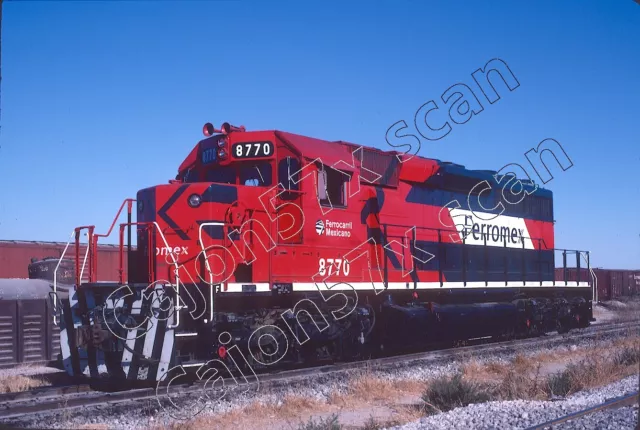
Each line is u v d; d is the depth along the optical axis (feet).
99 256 77.82
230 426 27.04
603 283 122.52
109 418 27.12
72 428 25.22
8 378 37.99
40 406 28.73
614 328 74.02
